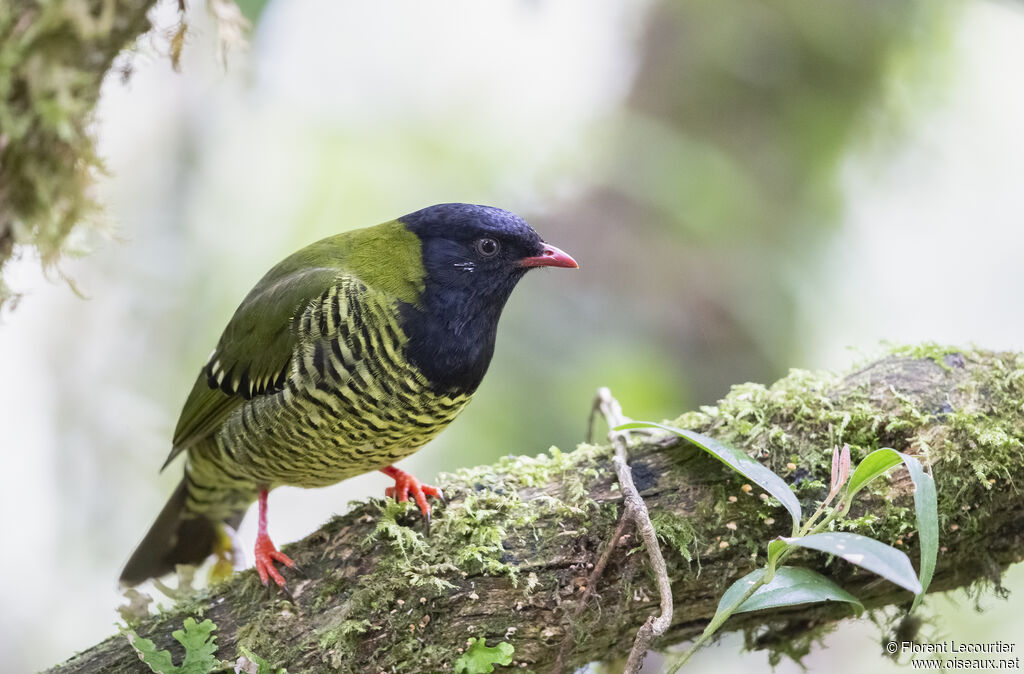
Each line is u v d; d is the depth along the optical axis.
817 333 14.73
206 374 8.01
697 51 14.98
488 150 13.95
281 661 6.26
